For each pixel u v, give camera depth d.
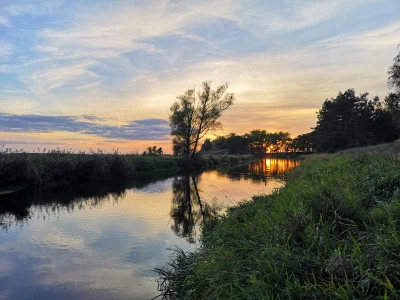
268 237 4.00
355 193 4.73
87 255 6.21
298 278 2.89
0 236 7.52
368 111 66.94
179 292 4.44
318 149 57.47
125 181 21.48
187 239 7.32
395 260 2.64
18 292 4.63
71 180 19.31
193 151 40.41
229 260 3.95
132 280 5.05
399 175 5.21
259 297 2.78
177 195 14.68
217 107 39.34
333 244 3.29
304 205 4.34
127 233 7.84
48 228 8.32
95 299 4.42
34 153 18.47
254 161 63.78
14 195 14.26
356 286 2.60
